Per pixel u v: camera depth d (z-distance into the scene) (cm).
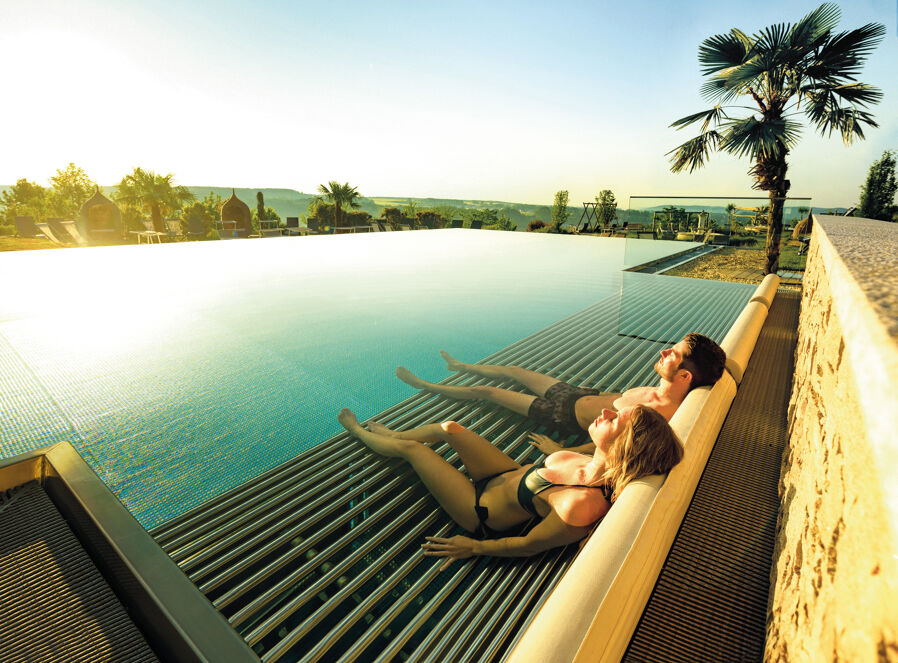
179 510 166
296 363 314
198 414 240
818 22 636
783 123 640
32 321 393
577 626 76
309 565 141
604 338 368
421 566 141
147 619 102
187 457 200
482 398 253
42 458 143
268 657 113
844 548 36
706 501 139
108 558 114
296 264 767
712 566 114
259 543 150
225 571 138
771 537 124
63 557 121
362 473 187
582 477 136
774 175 666
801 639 50
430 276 661
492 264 790
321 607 127
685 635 96
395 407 247
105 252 877
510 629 115
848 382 47
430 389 268
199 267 711
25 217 1562
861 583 29
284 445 210
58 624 103
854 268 42
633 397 210
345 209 3556
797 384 177
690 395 177
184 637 93
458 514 159
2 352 322
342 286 581
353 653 114
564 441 215
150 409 244
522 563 139
